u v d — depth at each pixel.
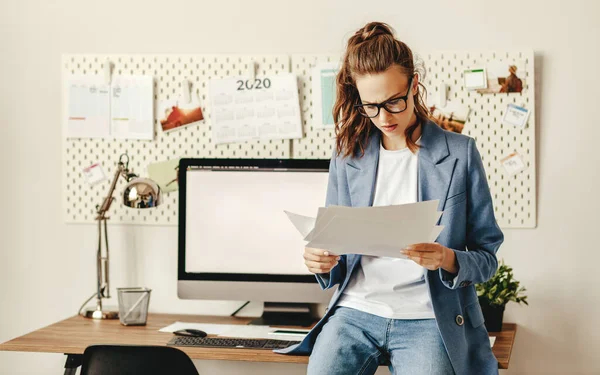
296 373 2.75
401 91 1.83
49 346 2.17
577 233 2.58
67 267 2.83
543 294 2.59
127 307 2.51
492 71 2.60
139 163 2.78
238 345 2.16
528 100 2.58
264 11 2.72
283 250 2.53
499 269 2.44
